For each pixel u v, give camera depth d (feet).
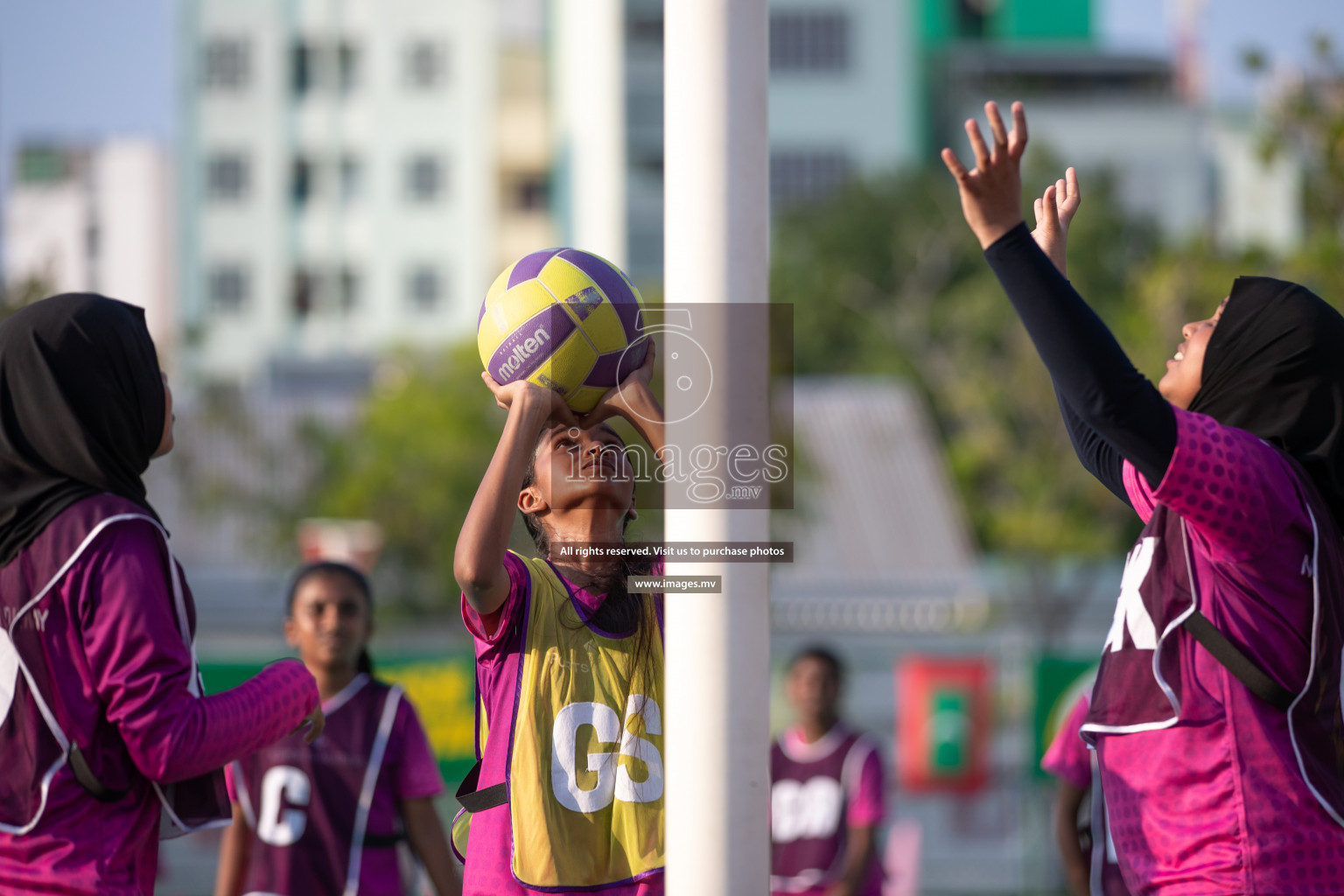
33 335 21.38
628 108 304.50
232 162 323.37
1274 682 19.85
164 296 400.67
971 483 209.77
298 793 36.14
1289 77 97.71
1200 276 173.06
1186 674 20.38
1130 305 183.32
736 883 17.70
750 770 17.92
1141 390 19.44
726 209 18.26
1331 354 21.27
